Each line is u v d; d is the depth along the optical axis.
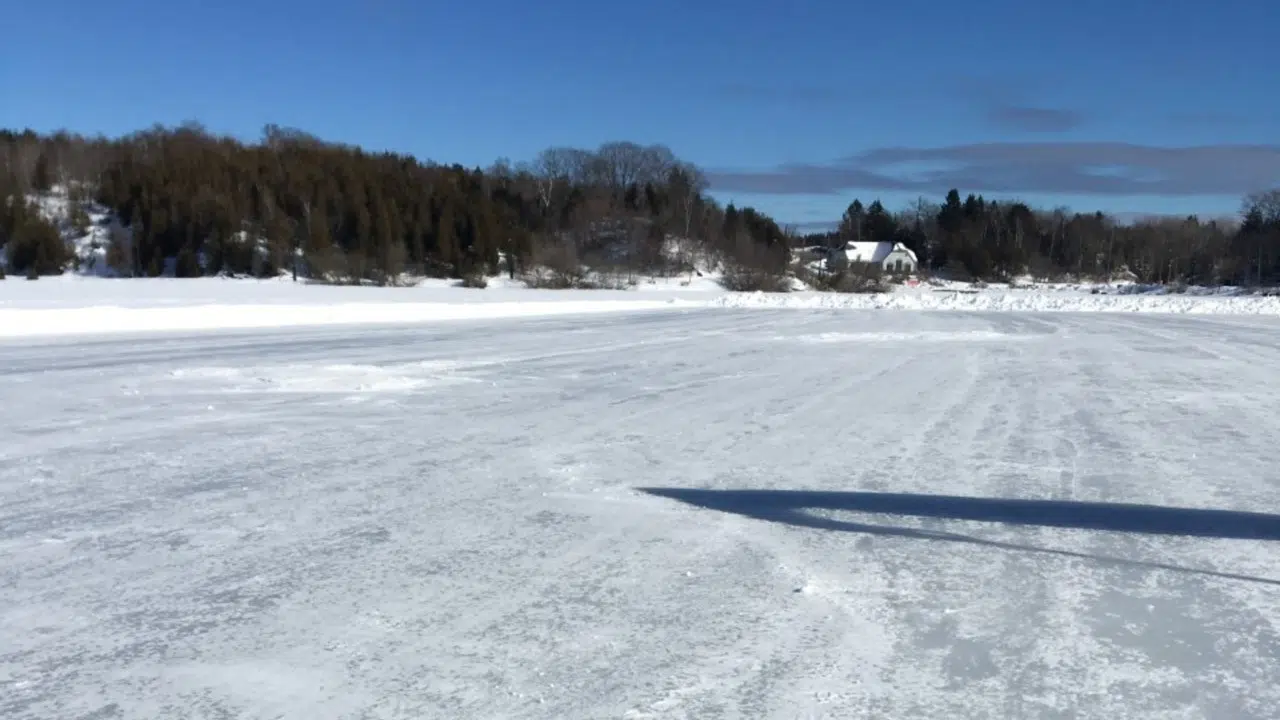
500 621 4.12
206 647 3.88
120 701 3.42
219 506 6.07
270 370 13.75
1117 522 5.70
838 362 15.24
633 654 3.79
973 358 15.89
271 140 104.81
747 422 9.33
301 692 3.47
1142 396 11.21
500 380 12.73
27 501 6.22
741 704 3.36
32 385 12.04
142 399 10.84
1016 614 4.22
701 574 4.74
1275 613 4.24
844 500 6.22
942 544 5.26
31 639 3.97
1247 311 34.75
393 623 4.11
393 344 18.75
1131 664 3.71
